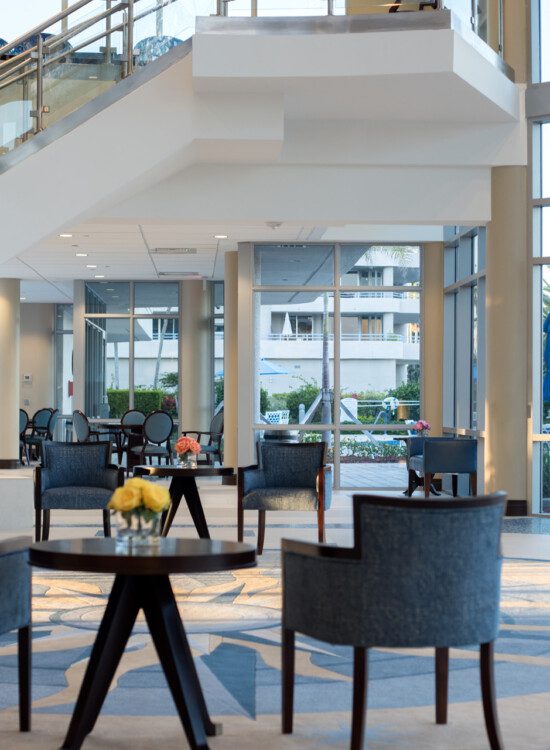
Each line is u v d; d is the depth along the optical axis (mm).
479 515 3762
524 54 11781
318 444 9305
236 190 11367
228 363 15953
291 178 11406
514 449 11820
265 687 4773
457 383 14875
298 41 9547
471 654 5457
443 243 15219
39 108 9758
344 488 15188
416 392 15297
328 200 11438
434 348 15203
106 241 14203
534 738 4008
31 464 21047
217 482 16625
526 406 11875
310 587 3865
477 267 13648
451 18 9602
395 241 15125
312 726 4176
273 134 10000
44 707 4395
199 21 9648
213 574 7984
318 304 15219
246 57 9539
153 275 18391
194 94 9898
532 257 11758
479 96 10391
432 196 11547
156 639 3926
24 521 10750
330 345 15227
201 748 3797
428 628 3699
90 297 19234
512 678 4953
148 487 4102
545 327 11883
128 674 4961
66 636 5785
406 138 11344
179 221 11477
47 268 17344
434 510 3682
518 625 6160
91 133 9766
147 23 9891
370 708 4449
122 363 19281
